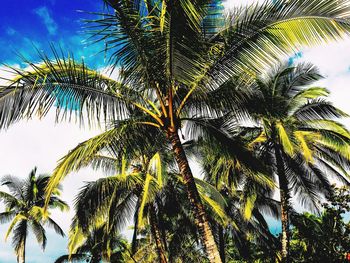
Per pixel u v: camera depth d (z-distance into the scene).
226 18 7.07
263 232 20.38
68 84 7.32
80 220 12.20
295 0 6.18
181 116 8.59
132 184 12.50
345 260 15.24
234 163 8.90
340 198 15.83
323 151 16.28
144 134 8.41
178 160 7.27
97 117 7.56
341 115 14.30
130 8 6.55
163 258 13.80
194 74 7.21
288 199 14.35
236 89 7.73
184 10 6.20
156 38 6.86
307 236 17.52
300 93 14.29
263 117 8.44
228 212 18.17
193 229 17.92
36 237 25.14
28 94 6.91
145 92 8.02
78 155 7.36
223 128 8.78
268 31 6.59
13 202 25.02
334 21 5.51
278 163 14.51
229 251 25.97
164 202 15.10
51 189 7.16
